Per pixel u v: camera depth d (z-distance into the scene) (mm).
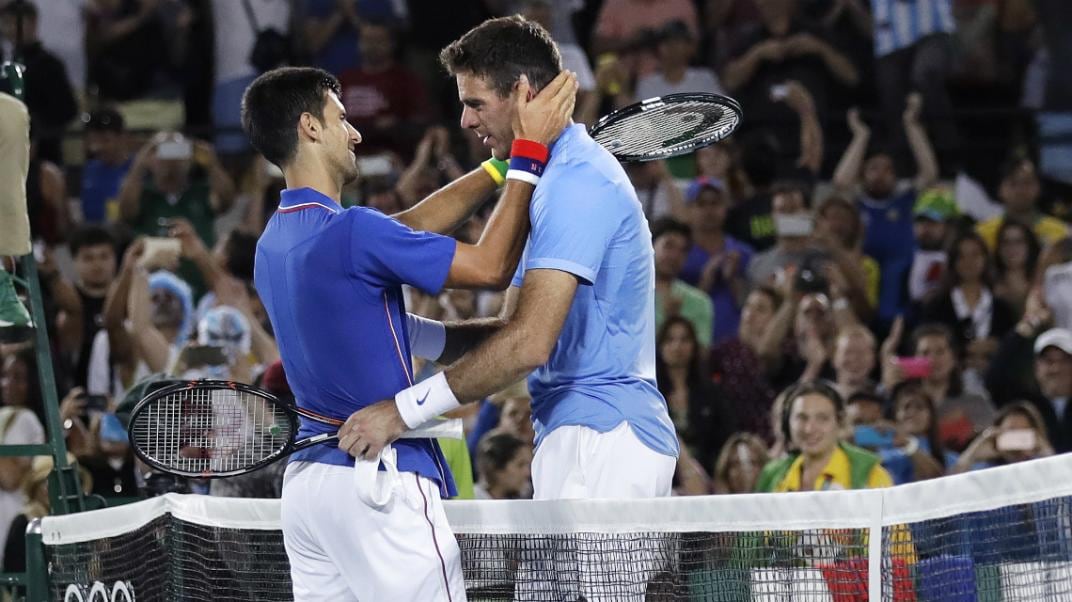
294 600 14594
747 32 42531
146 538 17438
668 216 36125
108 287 35625
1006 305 37406
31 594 18859
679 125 16266
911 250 38688
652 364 15336
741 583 13328
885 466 29297
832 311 34500
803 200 37969
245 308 33875
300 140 14312
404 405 13523
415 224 16125
